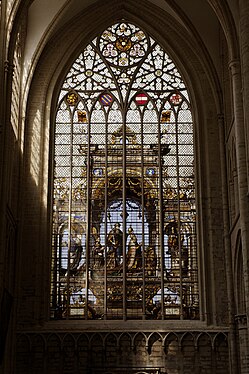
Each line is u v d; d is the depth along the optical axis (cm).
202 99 4297
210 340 3819
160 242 4116
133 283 4047
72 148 4303
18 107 4112
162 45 4450
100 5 4412
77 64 4459
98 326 3916
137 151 4294
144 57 4472
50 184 4169
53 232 4138
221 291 3922
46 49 4344
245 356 3619
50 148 4234
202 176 4147
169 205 4191
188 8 4222
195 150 4238
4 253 3322
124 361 3806
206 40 4278
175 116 4362
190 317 3966
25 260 3975
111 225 4162
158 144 4306
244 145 3344
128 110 4384
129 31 4516
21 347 3812
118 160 4281
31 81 4225
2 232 3278
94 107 4391
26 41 4212
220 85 4247
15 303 3781
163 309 3975
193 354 3806
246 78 3142
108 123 4359
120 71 4462
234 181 3869
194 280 4041
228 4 3578
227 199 4038
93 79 4438
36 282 3944
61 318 3975
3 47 3438
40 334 3828
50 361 3803
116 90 4425
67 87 4416
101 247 4122
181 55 4394
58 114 4369
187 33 4362
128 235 4138
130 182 4234
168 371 3778
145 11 4431
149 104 4394
